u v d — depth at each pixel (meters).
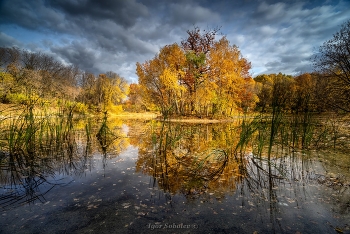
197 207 2.85
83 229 2.34
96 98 35.78
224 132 10.93
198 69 23.16
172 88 22.36
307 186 3.54
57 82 30.16
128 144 7.55
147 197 3.15
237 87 23.64
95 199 3.08
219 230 2.32
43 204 2.92
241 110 25.28
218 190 3.41
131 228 2.36
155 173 4.27
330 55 10.33
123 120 22.20
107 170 4.46
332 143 7.04
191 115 22.64
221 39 23.25
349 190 3.32
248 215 2.64
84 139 8.52
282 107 5.43
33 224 2.43
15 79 21.12
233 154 5.84
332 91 10.55
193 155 5.78
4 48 23.61
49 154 5.82
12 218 2.55
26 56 29.98
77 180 3.86
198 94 22.00
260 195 3.21
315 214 2.64
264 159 5.23
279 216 2.61
